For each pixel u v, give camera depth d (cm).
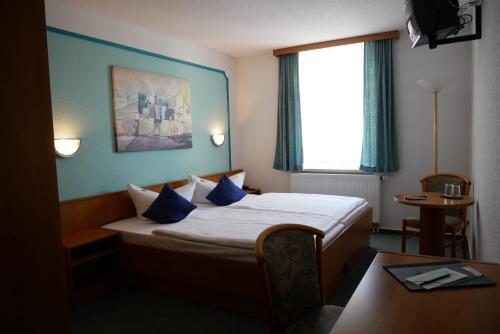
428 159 432
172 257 275
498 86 181
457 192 311
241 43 461
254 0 317
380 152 446
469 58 401
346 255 310
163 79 402
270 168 538
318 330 150
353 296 125
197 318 250
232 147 541
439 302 118
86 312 262
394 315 111
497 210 186
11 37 137
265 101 532
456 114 413
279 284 154
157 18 355
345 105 473
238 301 251
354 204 368
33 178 145
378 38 430
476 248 293
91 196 326
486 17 221
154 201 337
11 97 137
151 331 235
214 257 256
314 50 481
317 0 321
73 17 311
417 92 430
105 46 340
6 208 136
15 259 140
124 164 361
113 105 346
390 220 458
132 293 295
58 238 155
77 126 314
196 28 392
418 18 212
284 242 165
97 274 317
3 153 135
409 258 160
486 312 111
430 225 306
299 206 362
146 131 381
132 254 299
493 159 201
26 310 144
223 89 516
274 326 151
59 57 299
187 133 440
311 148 500
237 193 416
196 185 417
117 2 310
